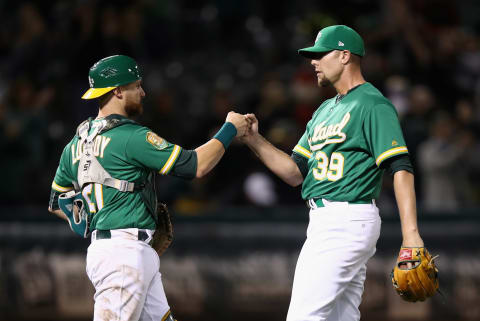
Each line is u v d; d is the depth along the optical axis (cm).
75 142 1706
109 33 3959
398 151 1563
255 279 3138
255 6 5122
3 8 5006
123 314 1606
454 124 3941
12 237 3180
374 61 3975
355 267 1633
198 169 1656
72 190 1775
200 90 4525
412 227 1530
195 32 5003
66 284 3145
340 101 1675
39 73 4306
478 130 4081
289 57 4794
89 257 1644
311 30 4209
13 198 3669
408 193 1545
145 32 4653
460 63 4456
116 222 1627
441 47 4447
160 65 4700
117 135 1636
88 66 3966
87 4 4122
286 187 3459
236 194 3472
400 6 4472
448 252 3158
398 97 3816
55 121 3997
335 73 1688
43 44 4388
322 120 1694
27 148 3725
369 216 1627
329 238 1619
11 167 3681
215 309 3130
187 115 4322
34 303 3144
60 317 3138
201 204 3444
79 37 4100
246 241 3169
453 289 3122
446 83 4328
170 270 3148
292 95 3909
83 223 1677
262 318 3120
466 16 5441
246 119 1783
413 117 3806
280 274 3133
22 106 3934
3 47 4650
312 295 1611
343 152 1633
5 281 3155
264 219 3272
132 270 1609
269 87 3781
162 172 1634
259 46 4912
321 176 1655
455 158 3541
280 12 5094
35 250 3167
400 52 4372
